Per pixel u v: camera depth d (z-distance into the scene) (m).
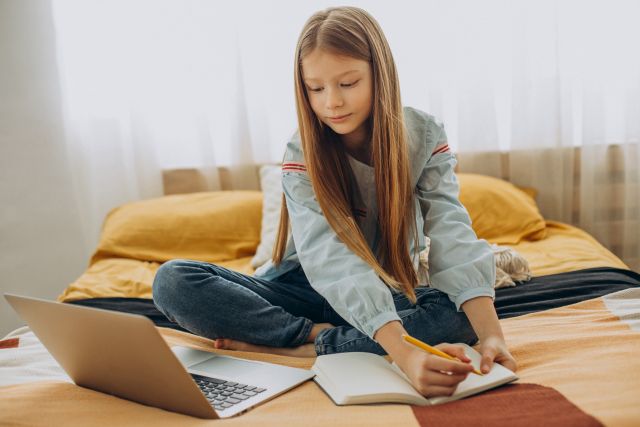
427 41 2.31
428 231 1.20
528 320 1.28
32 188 2.30
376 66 1.13
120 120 2.35
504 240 2.00
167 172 2.41
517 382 0.92
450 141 2.39
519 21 2.26
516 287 1.51
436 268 1.14
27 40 2.25
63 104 2.29
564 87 2.32
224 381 1.00
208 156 2.37
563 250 1.85
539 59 2.29
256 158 2.41
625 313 1.22
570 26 2.29
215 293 1.17
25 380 1.09
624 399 0.80
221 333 1.20
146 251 2.01
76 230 2.35
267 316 1.18
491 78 2.31
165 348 0.79
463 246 1.12
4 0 2.22
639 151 2.30
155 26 2.32
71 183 2.33
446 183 1.24
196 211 2.11
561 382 0.89
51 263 2.34
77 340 0.90
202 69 2.35
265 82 2.37
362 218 1.28
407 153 1.19
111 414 0.89
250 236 2.09
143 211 2.12
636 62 2.27
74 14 2.29
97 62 2.32
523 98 2.30
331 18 1.13
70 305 0.85
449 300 1.12
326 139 1.21
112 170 2.37
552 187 2.34
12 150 2.27
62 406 0.92
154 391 0.88
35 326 0.96
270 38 2.35
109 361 0.90
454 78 2.34
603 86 2.30
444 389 0.86
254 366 1.06
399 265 1.19
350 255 1.09
